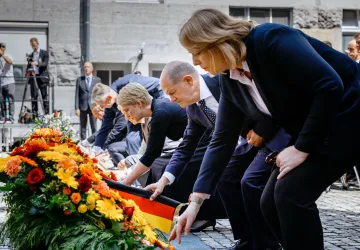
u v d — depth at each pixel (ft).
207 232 19.63
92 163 12.87
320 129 10.02
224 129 12.40
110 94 26.27
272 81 10.25
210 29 10.18
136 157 22.53
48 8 56.59
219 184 16.31
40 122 24.52
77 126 55.26
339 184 35.04
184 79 15.29
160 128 16.44
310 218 10.25
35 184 11.28
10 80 53.01
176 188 19.19
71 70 56.95
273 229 11.34
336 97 9.86
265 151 15.06
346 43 60.13
